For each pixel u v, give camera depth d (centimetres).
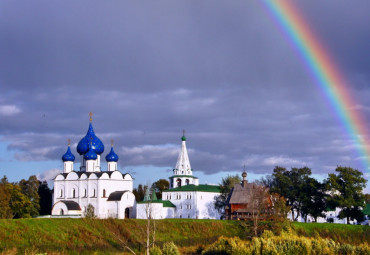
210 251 8025
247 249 7344
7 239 9088
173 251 7488
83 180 15938
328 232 12075
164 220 12200
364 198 13938
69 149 16638
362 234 12100
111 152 16500
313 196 14650
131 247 9762
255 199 12738
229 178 17825
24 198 15100
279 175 15188
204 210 17362
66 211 15262
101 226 10694
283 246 7512
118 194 15650
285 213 12444
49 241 9462
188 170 18812
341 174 14075
